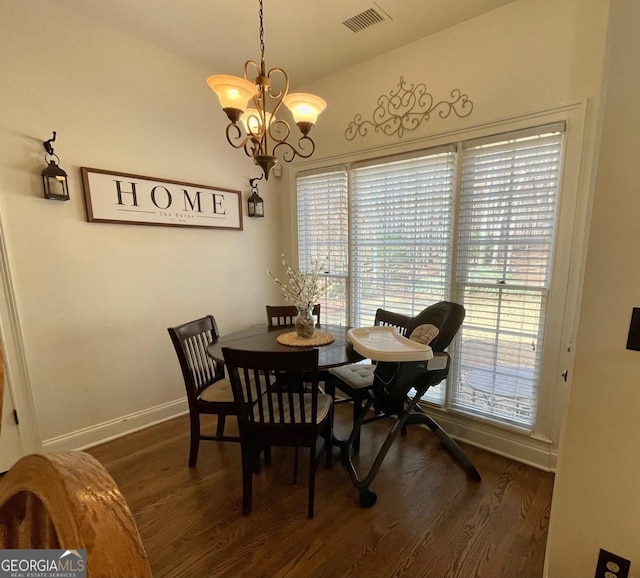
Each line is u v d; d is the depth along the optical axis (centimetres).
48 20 198
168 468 206
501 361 219
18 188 195
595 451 107
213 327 236
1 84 186
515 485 190
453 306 193
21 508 39
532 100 192
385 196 265
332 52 249
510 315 213
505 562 143
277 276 346
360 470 203
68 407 222
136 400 254
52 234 208
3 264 193
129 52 232
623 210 96
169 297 267
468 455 221
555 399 200
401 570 140
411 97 240
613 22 93
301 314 216
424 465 208
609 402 103
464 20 212
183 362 196
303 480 195
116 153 231
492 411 225
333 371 225
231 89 151
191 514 169
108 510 34
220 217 292
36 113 198
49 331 211
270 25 220
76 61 210
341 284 303
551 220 194
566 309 192
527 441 212
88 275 224
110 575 31
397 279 266
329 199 303
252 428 167
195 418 202
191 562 144
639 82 91
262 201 314
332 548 150
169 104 255
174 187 259
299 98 162
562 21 180
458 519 165
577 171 182
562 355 196
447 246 237
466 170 221
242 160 307
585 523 111
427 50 230
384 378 190
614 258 98
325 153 297
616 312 99
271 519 166
